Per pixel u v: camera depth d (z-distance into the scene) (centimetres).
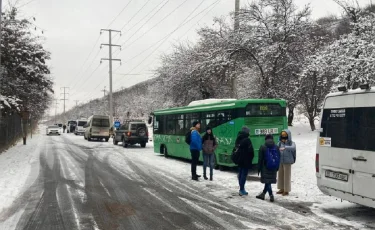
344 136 743
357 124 711
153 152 2288
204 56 2708
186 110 1717
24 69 1845
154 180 1187
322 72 1712
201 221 695
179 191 999
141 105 6994
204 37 2708
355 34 1625
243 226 663
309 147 1575
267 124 1375
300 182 1109
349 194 722
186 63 3011
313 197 916
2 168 1405
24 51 1759
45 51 1869
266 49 2178
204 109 1558
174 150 1838
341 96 762
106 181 1156
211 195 948
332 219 714
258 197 905
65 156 1978
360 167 695
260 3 2261
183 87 3023
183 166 1572
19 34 1792
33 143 3156
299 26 2217
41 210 770
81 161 1738
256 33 2264
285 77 2298
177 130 1809
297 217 729
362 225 674
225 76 2389
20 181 1129
